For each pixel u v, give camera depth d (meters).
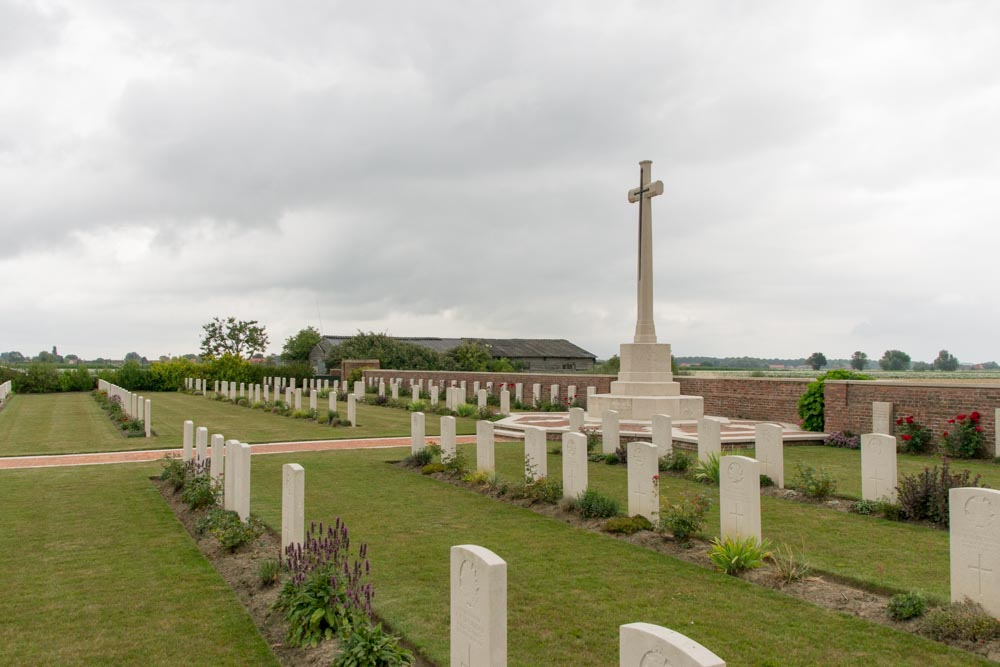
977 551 7.00
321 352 76.69
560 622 7.18
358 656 5.84
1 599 8.03
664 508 11.47
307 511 12.33
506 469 16.62
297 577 7.25
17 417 33.25
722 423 24.80
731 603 7.68
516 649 6.56
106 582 8.59
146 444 22.27
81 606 7.80
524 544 10.11
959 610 6.88
